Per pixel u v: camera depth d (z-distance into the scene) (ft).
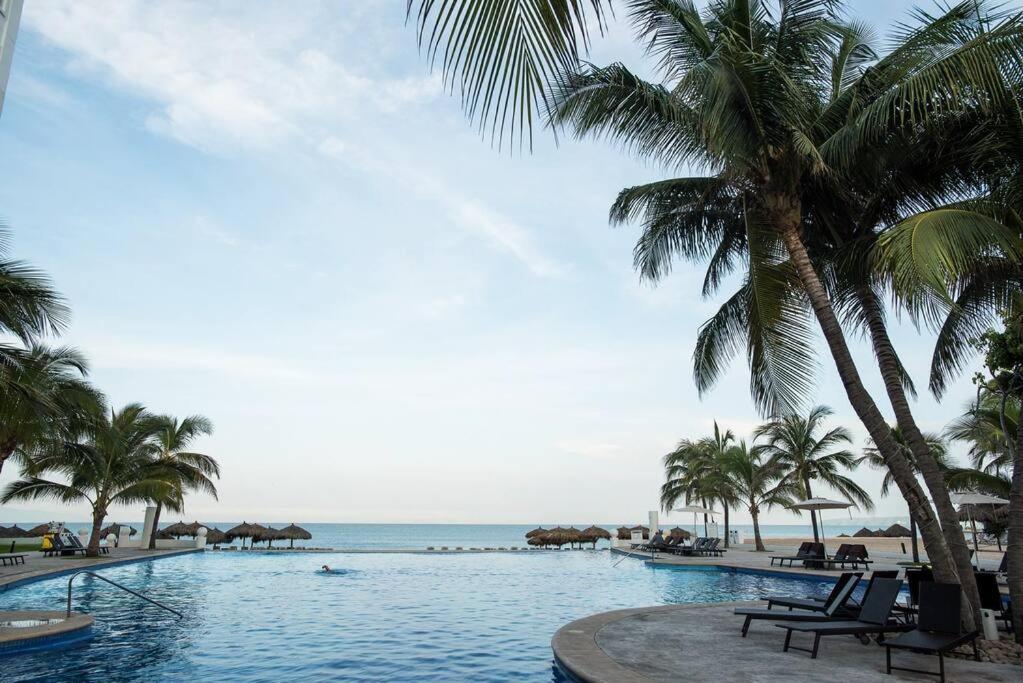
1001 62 24.72
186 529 117.08
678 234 40.11
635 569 81.61
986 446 71.87
